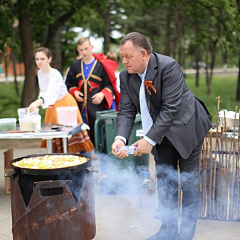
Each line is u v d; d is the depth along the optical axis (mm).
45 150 6594
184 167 3088
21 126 3900
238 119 3580
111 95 4832
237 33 7371
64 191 2541
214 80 22094
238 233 3326
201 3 8578
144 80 2852
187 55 18062
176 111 2795
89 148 4668
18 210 2637
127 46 2711
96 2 9461
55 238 2570
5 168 4523
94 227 2871
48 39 10359
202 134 2994
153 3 9828
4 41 9609
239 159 3479
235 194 3559
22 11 9141
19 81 23859
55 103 4598
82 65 4902
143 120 2996
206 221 3596
